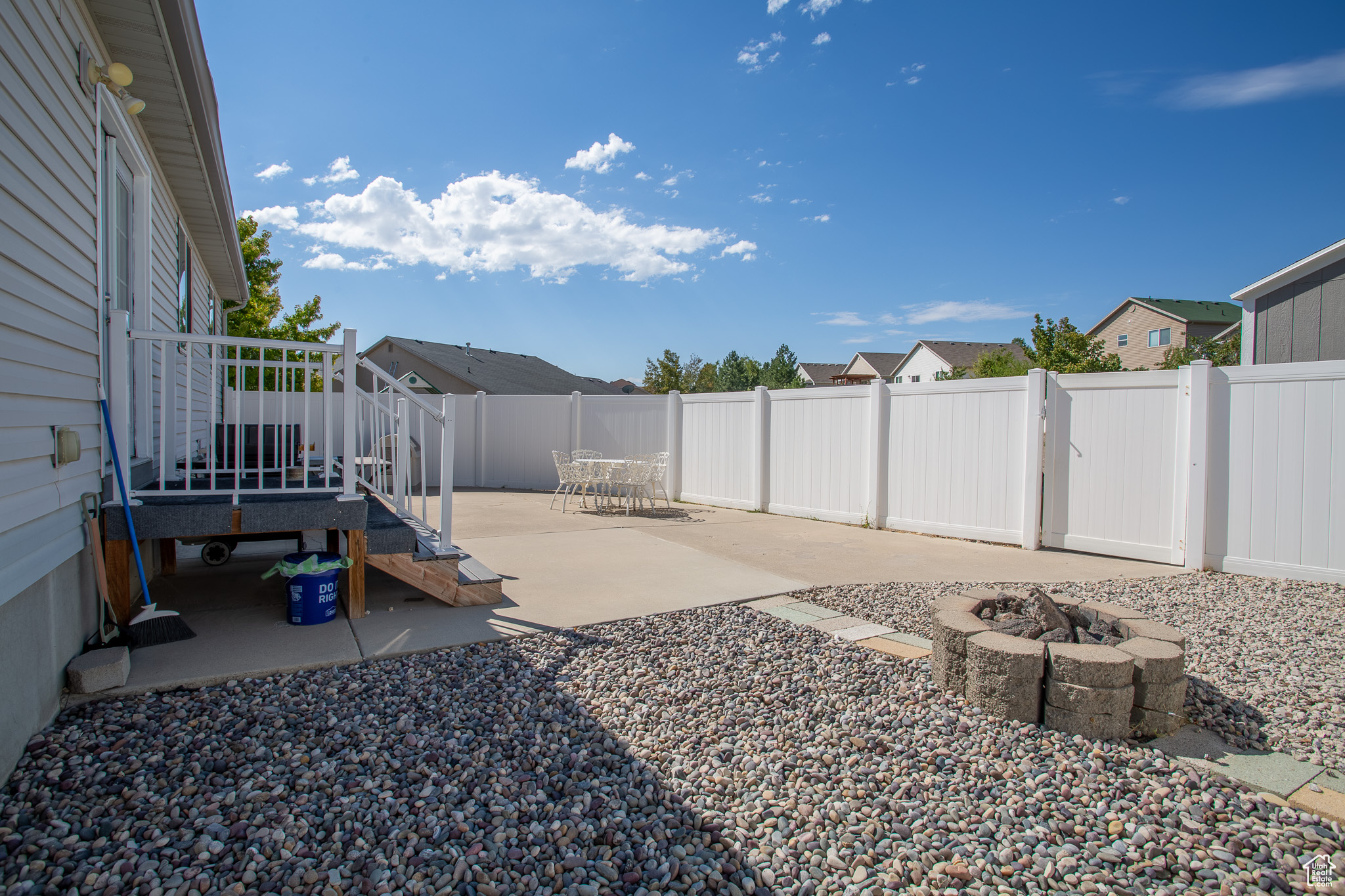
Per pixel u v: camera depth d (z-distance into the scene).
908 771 2.34
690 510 9.28
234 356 10.66
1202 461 5.43
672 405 10.30
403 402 4.70
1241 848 1.91
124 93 3.52
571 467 9.29
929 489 7.23
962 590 4.87
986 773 2.32
